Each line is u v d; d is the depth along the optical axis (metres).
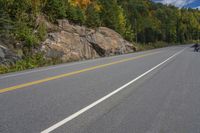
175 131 5.13
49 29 29.89
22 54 21.64
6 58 19.25
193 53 37.81
